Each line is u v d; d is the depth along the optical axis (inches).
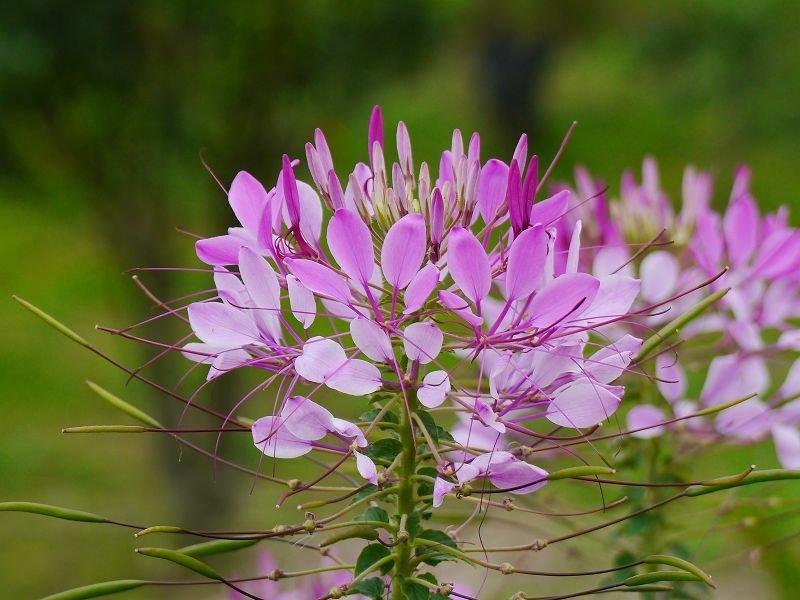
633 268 33.4
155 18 60.3
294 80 64.4
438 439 27.3
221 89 63.9
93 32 58.5
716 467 33.9
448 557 27.2
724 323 32.3
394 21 64.1
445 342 29.9
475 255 26.0
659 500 31.4
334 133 69.2
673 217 34.0
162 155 65.6
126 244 68.3
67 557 70.2
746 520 31.2
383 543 27.5
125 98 62.2
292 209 27.0
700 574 26.1
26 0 56.8
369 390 26.5
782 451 31.1
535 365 26.8
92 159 65.1
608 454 32.0
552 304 26.1
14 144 65.4
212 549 26.7
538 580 47.4
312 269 26.3
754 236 32.2
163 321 69.7
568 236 30.0
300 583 31.8
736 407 31.3
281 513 66.4
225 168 66.1
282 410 26.5
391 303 26.7
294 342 30.4
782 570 35.8
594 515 32.6
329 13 62.8
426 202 27.4
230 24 61.8
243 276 26.5
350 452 26.6
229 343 26.9
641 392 32.4
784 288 32.6
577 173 32.9
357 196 27.8
